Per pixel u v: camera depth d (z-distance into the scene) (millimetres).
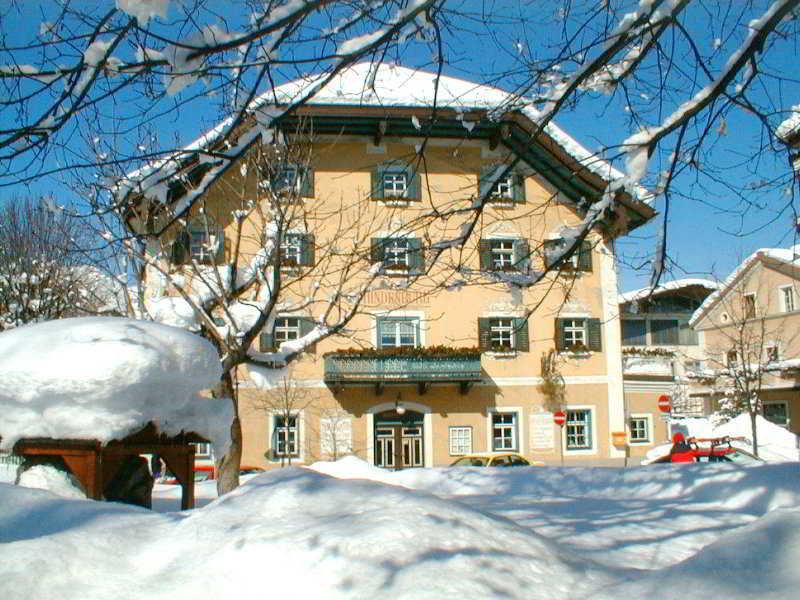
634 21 4980
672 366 33969
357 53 4590
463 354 28469
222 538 3584
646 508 5559
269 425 28078
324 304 27234
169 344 5488
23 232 23875
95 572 3371
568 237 6566
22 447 5270
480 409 29266
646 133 5566
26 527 3945
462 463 24531
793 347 37906
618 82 5766
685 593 2906
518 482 7711
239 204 15719
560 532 4586
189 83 4422
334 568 3176
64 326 5477
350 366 28141
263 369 11820
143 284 12359
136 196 6379
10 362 5172
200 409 5984
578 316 29453
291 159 12906
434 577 3049
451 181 23125
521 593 3051
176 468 5836
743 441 30531
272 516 3787
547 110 5863
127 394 5230
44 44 4184
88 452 5176
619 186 6035
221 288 11953
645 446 31953
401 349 28297
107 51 4160
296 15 4188
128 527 3889
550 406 29453
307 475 4242
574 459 29359
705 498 6113
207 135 6281
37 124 4344
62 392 5117
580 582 3262
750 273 39312
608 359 29781
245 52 4535
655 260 6797
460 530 3439
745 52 5133
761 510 5574
